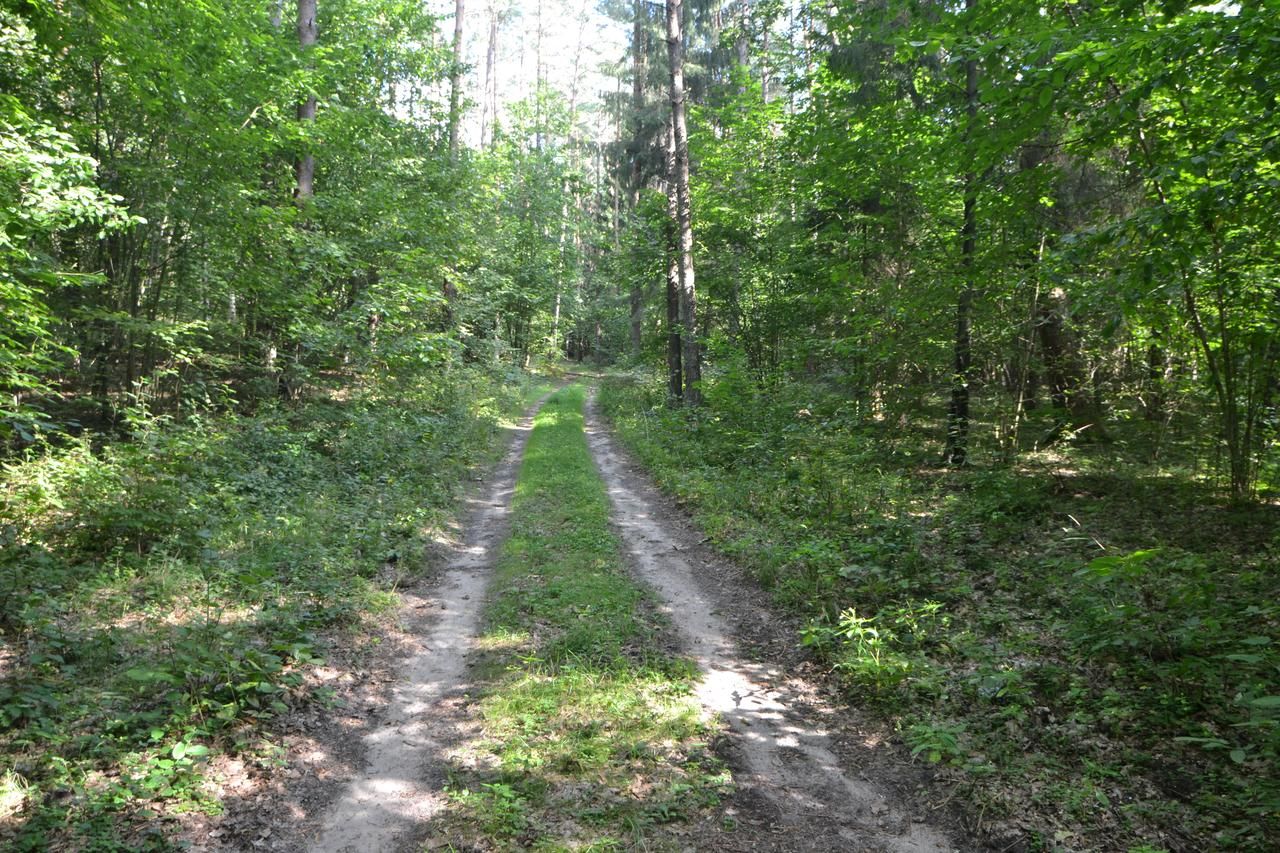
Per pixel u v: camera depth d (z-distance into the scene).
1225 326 8.70
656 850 3.78
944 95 12.01
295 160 16.55
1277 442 9.41
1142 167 6.93
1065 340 12.49
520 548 9.30
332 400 16.53
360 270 16.16
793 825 4.05
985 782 4.27
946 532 8.77
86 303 11.90
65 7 9.69
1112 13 6.21
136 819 3.75
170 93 11.01
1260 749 4.11
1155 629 5.39
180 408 12.96
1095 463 11.54
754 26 18.45
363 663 6.09
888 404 13.41
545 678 5.72
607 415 25.23
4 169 7.36
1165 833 3.68
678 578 8.55
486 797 4.21
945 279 11.10
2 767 3.95
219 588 6.86
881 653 5.86
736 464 14.09
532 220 37.59
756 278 22.12
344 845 3.84
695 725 5.08
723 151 21.12
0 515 6.99
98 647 5.32
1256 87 5.07
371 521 9.62
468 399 21.48
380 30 20.12
